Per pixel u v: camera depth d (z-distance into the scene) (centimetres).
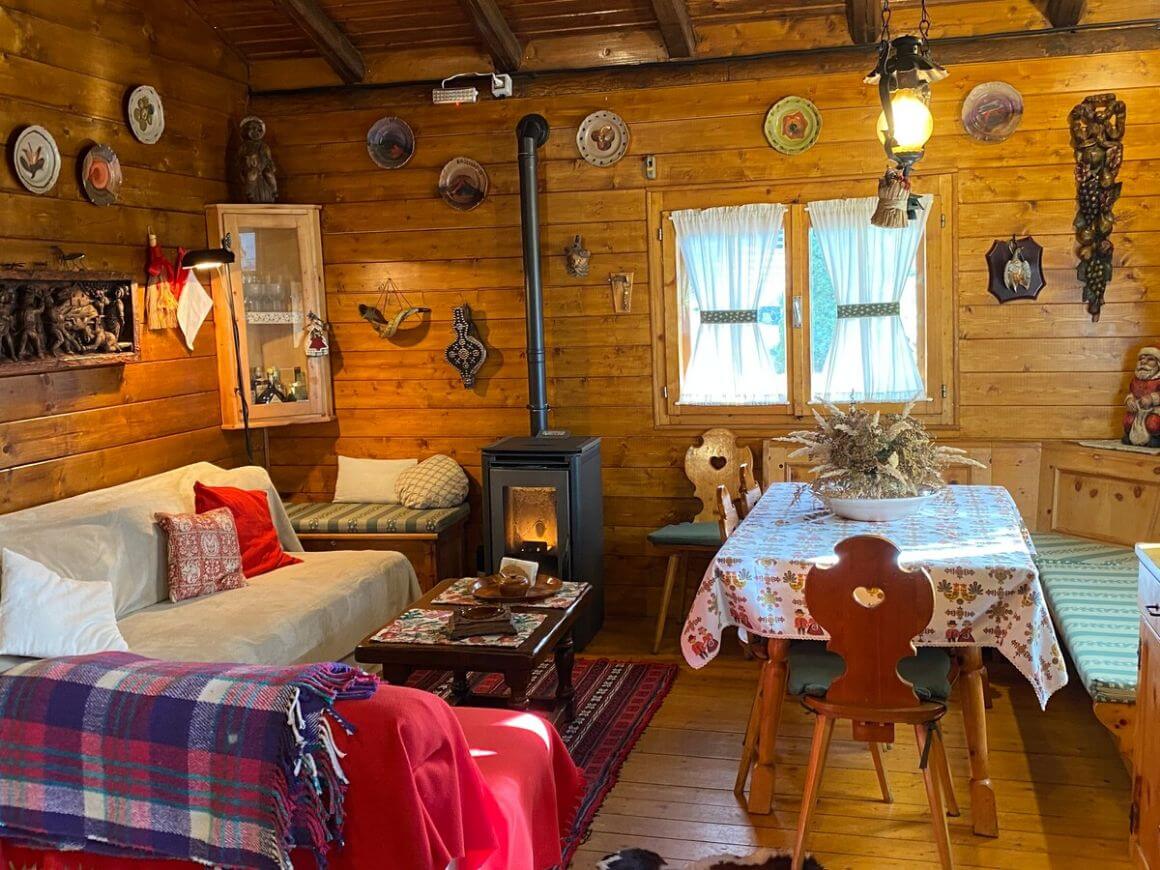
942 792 324
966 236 498
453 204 551
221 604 407
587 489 502
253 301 542
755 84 513
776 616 312
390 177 557
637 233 535
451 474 549
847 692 284
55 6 427
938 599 297
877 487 361
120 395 466
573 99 533
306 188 566
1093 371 490
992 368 502
